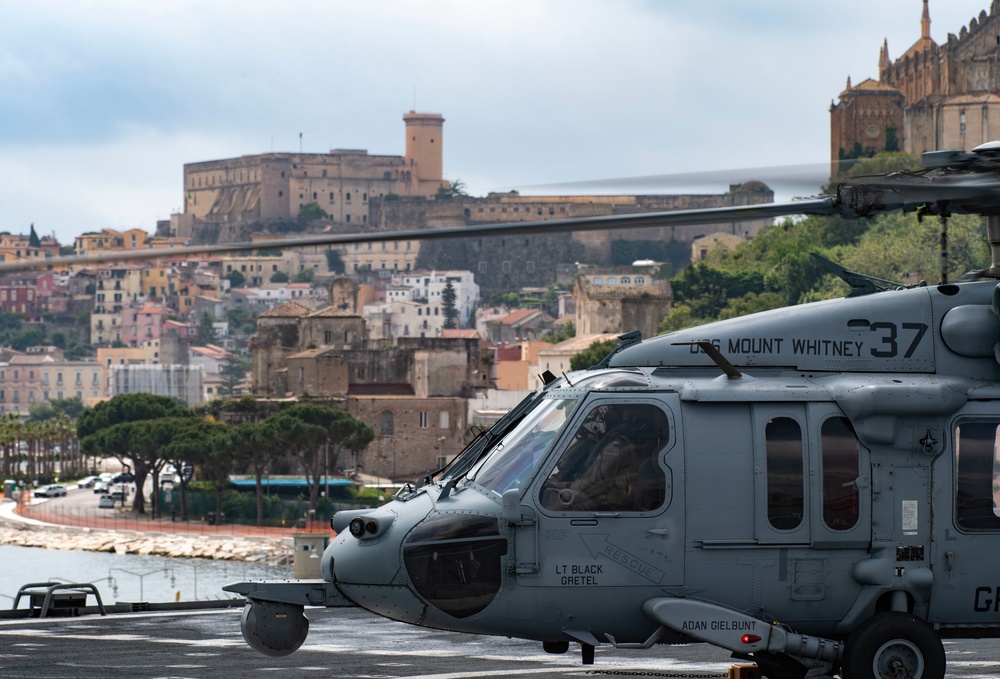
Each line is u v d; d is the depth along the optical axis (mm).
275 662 25312
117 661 25172
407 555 20328
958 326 21578
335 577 20844
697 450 20500
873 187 18438
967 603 21047
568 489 20297
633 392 20656
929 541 20891
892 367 21625
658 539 20312
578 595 20234
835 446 20766
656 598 20297
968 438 21094
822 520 20578
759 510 20469
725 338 21516
